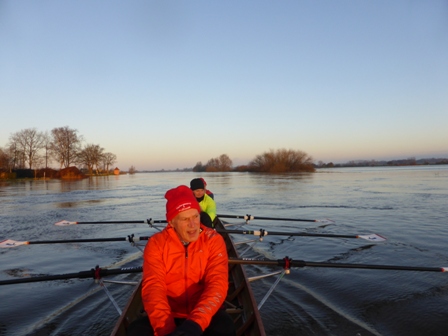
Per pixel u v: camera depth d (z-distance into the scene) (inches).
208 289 115.3
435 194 856.3
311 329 183.2
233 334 117.0
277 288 241.3
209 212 274.7
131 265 304.7
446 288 237.6
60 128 2706.7
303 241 390.6
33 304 221.8
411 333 178.7
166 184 1740.9
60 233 455.2
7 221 549.0
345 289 237.1
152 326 109.8
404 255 321.1
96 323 194.4
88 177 2945.4
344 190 1027.9
